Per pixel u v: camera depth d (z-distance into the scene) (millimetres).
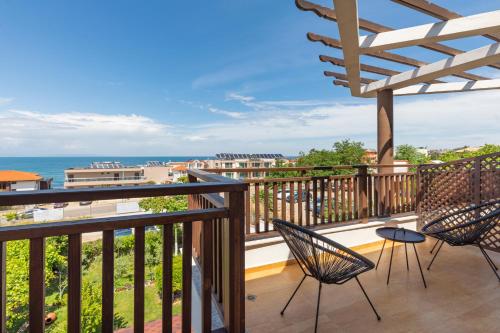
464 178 3539
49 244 10828
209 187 1231
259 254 2887
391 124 4445
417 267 2812
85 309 8195
